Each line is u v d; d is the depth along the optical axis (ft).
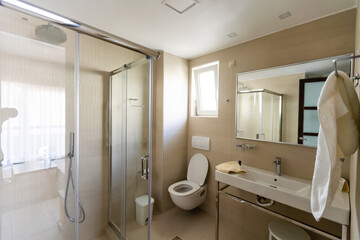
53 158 4.38
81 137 4.82
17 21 3.69
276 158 5.27
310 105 4.75
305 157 4.87
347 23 4.19
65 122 4.51
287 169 5.21
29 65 3.90
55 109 4.33
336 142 1.91
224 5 4.17
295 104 4.99
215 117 7.16
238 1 4.01
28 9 2.77
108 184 5.38
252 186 4.61
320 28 4.58
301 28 4.91
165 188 7.47
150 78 4.97
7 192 3.87
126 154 5.42
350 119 2.00
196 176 7.55
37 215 4.24
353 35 4.11
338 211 3.24
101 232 5.34
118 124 5.29
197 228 6.39
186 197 6.33
